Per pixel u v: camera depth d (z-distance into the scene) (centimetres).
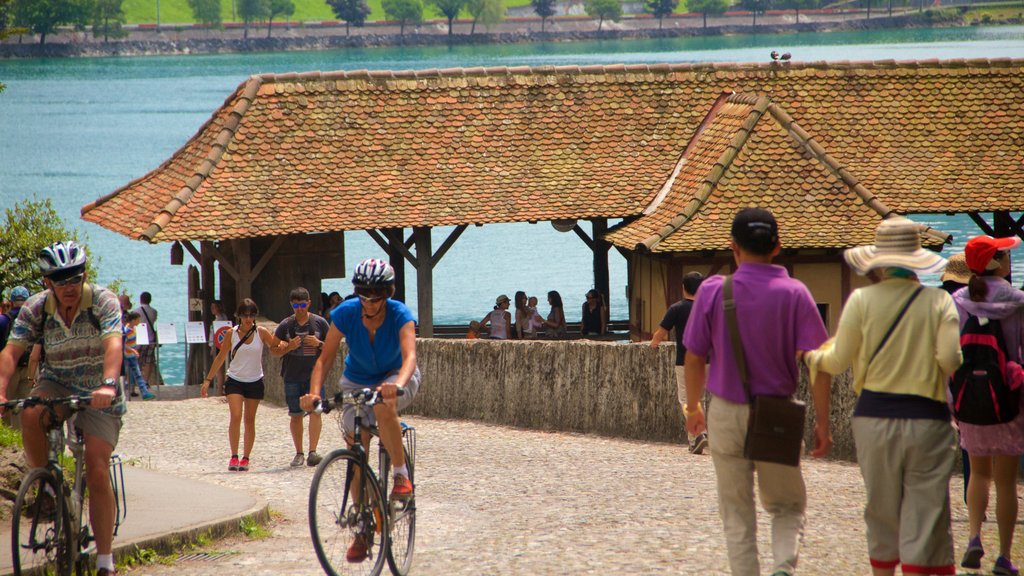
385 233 9644
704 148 9825
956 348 2284
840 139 10019
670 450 4981
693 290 4788
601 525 3269
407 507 2827
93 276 9269
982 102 10331
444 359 6109
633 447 5081
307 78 10206
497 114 10281
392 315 2717
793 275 8994
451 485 4100
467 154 9962
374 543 2664
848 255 2386
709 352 2388
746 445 2262
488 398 5950
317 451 5038
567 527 3253
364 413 2734
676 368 4822
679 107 10412
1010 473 2752
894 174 9700
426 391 6181
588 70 10606
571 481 4125
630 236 9206
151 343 9181
